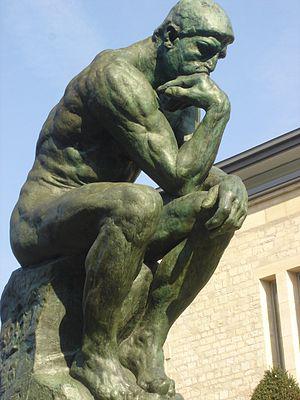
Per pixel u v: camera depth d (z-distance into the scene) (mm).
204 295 24328
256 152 23844
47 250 4797
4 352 4961
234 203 4402
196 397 23750
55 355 4672
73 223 4547
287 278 22906
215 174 4773
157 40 4828
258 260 23562
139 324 4758
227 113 4660
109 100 4613
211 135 4617
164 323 4746
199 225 4574
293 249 22969
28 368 4652
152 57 4816
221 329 23750
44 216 4711
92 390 4426
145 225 4301
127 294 4461
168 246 4707
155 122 4625
